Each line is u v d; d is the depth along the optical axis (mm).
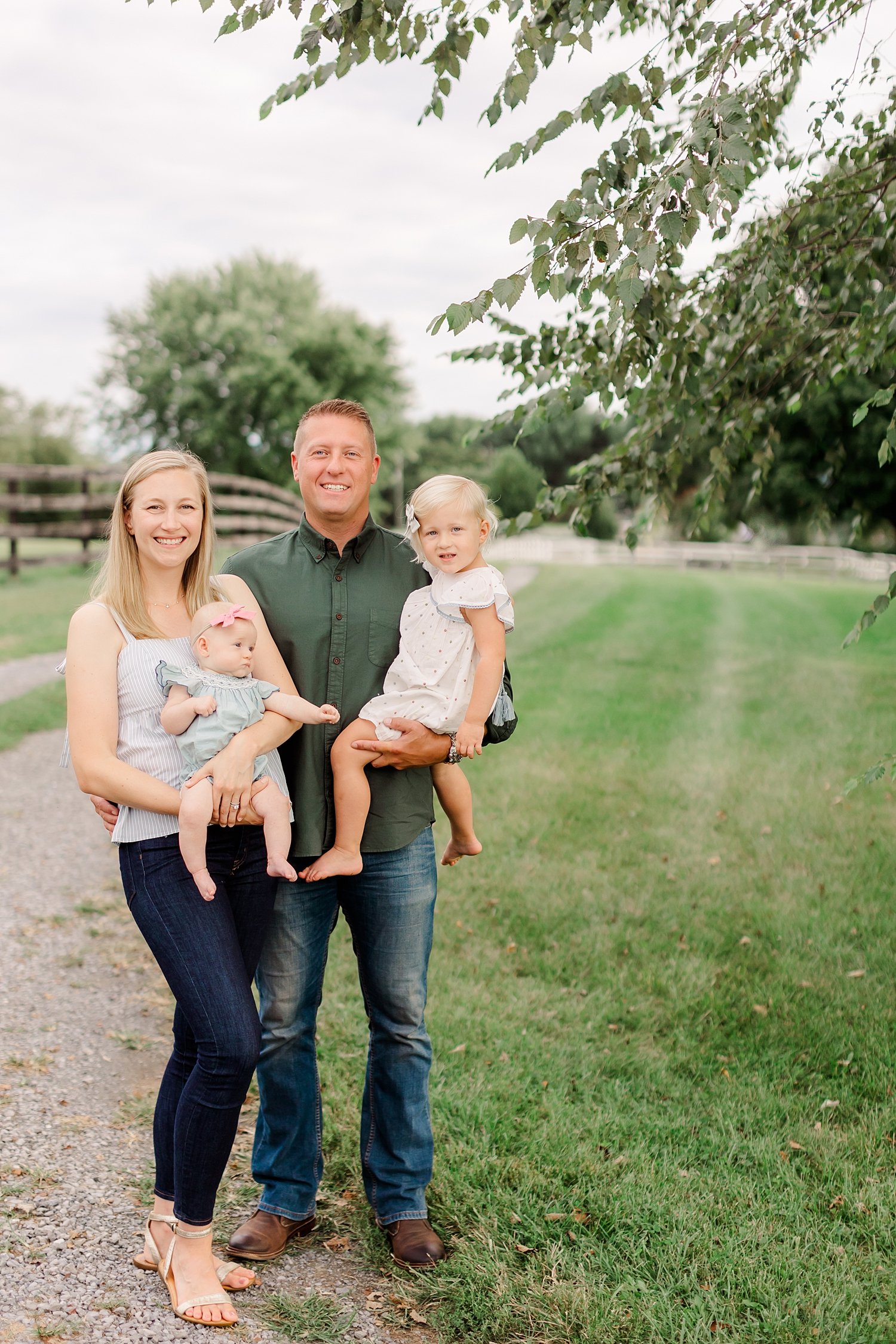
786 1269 2730
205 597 2648
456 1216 2936
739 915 5258
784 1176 3174
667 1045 4043
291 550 2844
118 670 2459
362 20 3045
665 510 4715
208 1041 2344
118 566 2531
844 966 4699
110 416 38312
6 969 4512
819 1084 3758
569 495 4508
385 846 2787
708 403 4551
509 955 4820
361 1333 2498
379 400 39312
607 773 7688
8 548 26500
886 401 3258
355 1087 3643
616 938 4980
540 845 6219
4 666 10930
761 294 3641
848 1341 2494
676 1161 3250
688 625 15484
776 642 13914
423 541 2822
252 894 2531
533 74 2855
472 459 77188
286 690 2666
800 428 19141
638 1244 2840
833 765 7824
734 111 2480
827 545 36500
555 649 13172
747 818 6742
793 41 3539
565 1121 3441
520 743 8516
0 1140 3174
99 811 2588
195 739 2383
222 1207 3000
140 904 2416
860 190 4074
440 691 2754
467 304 2631
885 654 12742
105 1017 4145
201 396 36375
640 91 2832
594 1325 2498
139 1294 2521
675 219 2521
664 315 3699
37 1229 2740
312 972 2828
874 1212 2986
